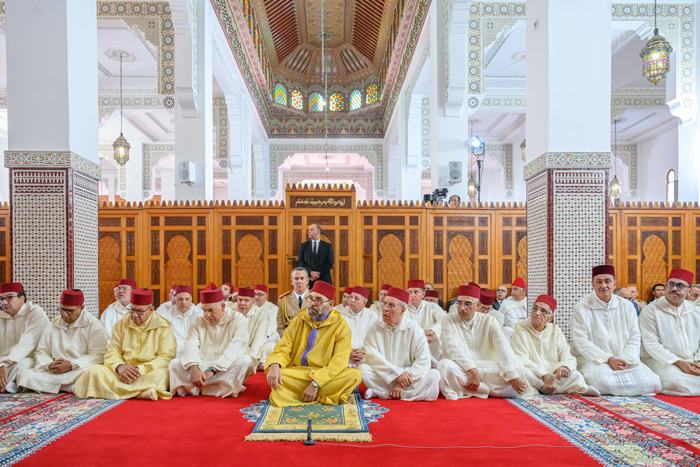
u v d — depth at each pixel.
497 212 5.36
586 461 1.89
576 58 3.70
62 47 3.70
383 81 11.82
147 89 10.48
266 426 2.27
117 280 5.27
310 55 12.34
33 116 3.69
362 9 10.00
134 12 6.40
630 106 10.25
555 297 3.65
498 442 2.10
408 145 9.44
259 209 5.27
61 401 2.79
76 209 3.79
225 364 2.95
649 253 5.36
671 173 11.72
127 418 2.45
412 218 5.32
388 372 2.86
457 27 5.91
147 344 3.08
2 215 5.29
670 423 2.37
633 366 3.02
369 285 5.27
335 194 5.28
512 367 2.89
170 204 5.29
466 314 3.09
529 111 4.05
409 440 2.12
